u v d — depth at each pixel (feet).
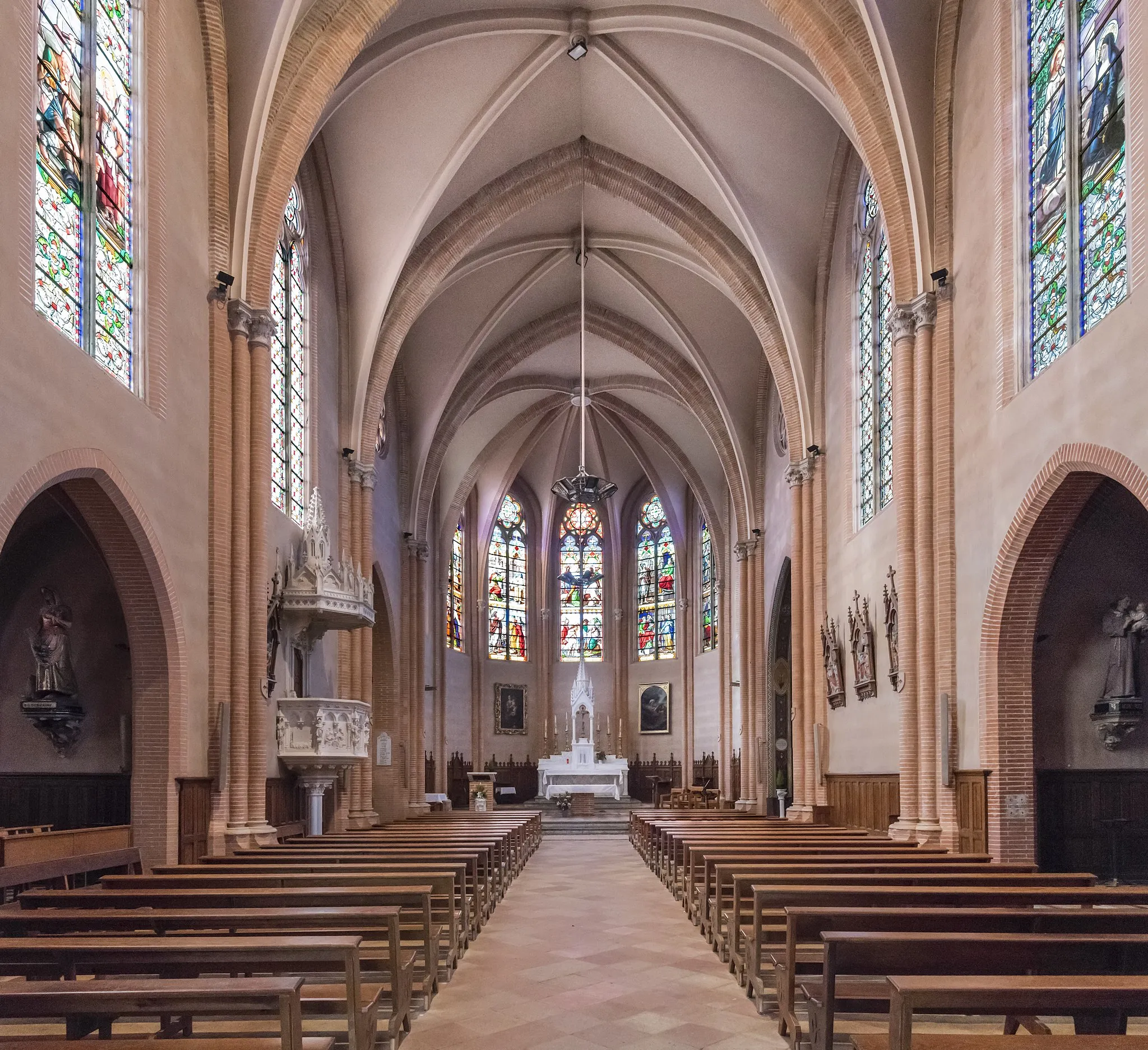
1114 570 46.52
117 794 44.57
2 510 27.73
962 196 48.42
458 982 28.30
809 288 75.41
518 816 78.07
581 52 62.34
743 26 59.06
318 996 19.45
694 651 133.08
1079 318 37.45
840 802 69.10
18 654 45.11
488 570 136.26
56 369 31.01
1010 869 29.89
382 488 86.12
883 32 48.98
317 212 66.33
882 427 61.57
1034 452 39.58
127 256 38.68
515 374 111.34
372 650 75.61
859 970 17.94
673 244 84.23
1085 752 46.39
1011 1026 19.99
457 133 65.92
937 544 48.75
